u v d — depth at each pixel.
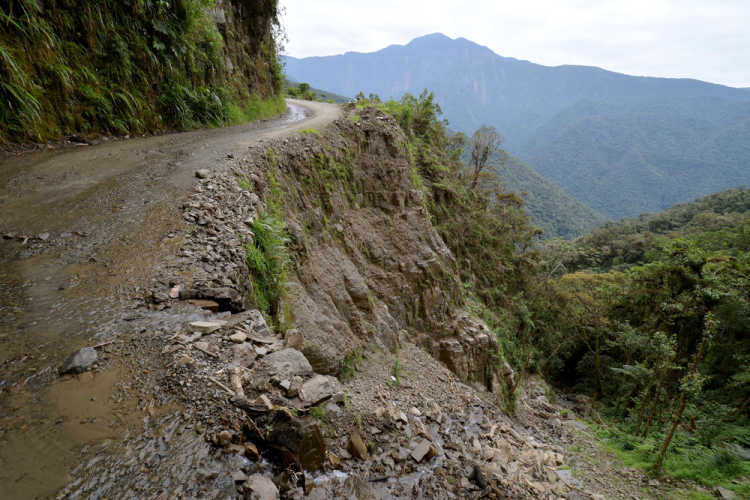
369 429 4.87
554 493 6.33
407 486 4.10
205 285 4.59
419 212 17.98
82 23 11.52
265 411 2.98
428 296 16.70
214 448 2.61
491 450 6.79
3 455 2.27
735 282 21.80
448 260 19.30
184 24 16.03
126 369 3.12
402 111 27.09
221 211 6.83
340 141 14.74
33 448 2.34
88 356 3.12
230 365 3.39
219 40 19.22
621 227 96.69
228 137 12.84
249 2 24.16
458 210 30.09
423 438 5.48
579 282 37.69
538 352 31.94
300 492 2.83
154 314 3.96
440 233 26.84
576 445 15.66
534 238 45.12
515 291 35.59
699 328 23.80
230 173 8.55
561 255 47.47
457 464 5.25
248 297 5.19
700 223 74.38
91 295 4.17
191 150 10.46
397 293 15.18
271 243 6.78
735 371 21.84
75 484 2.16
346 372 7.71
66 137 10.66
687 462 13.23
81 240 5.40
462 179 36.59
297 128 14.03
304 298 7.92
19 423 2.51
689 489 11.64
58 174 8.04
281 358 3.69
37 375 2.94
